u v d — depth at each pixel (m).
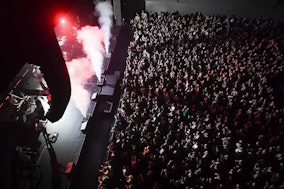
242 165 16.77
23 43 11.55
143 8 34.91
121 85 24.88
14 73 11.67
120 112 21.28
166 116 20.34
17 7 10.38
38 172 19.44
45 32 12.47
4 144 20.84
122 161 18.16
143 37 28.42
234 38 28.08
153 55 26.00
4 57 10.63
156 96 21.77
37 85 26.30
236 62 24.11
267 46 26.38
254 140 18.56
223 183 16.00
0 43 10.20
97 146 21.75
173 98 21.48
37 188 18.56
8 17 10.12
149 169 16.77
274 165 16.77
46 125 22.72
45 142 21.47
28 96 23.89
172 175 16.56
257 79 22.83
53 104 14.79
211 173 16.77
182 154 17.69
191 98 21.78
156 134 18.48
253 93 21.66
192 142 17.92
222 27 30.23
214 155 17.48
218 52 25.91
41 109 22.66
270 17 32.31
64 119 23.34
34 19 11.75
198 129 18.75
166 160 17.38
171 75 23.50
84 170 20.12
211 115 20.20
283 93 23.03
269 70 23.58
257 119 19.45
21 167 19.42
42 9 12.04
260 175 16.03
